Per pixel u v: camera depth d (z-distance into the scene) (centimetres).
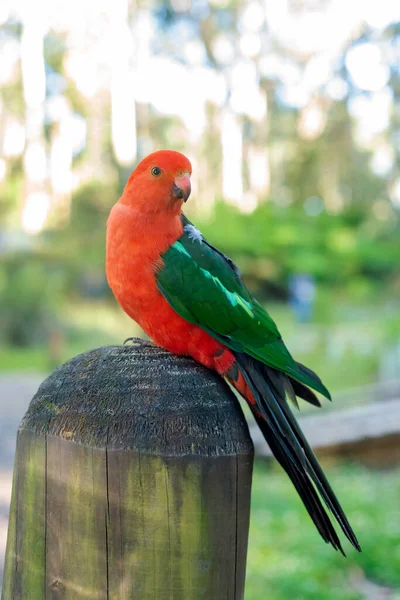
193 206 3353
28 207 3064
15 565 257
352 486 927
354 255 3059
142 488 239
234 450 250
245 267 2883
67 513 244
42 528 249
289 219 3123
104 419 244
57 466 246
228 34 3844
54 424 250
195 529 241
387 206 3712
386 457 1056
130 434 241
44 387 263
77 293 2652
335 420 1125
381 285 3123
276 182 3788
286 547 711
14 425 1220
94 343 2270
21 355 2145
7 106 3406
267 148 3819
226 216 3006
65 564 243
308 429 1083
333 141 3662
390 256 3142
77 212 2844
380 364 1998
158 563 239
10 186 3053
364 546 706
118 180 3072
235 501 250
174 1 3578
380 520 780
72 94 3359
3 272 2419
